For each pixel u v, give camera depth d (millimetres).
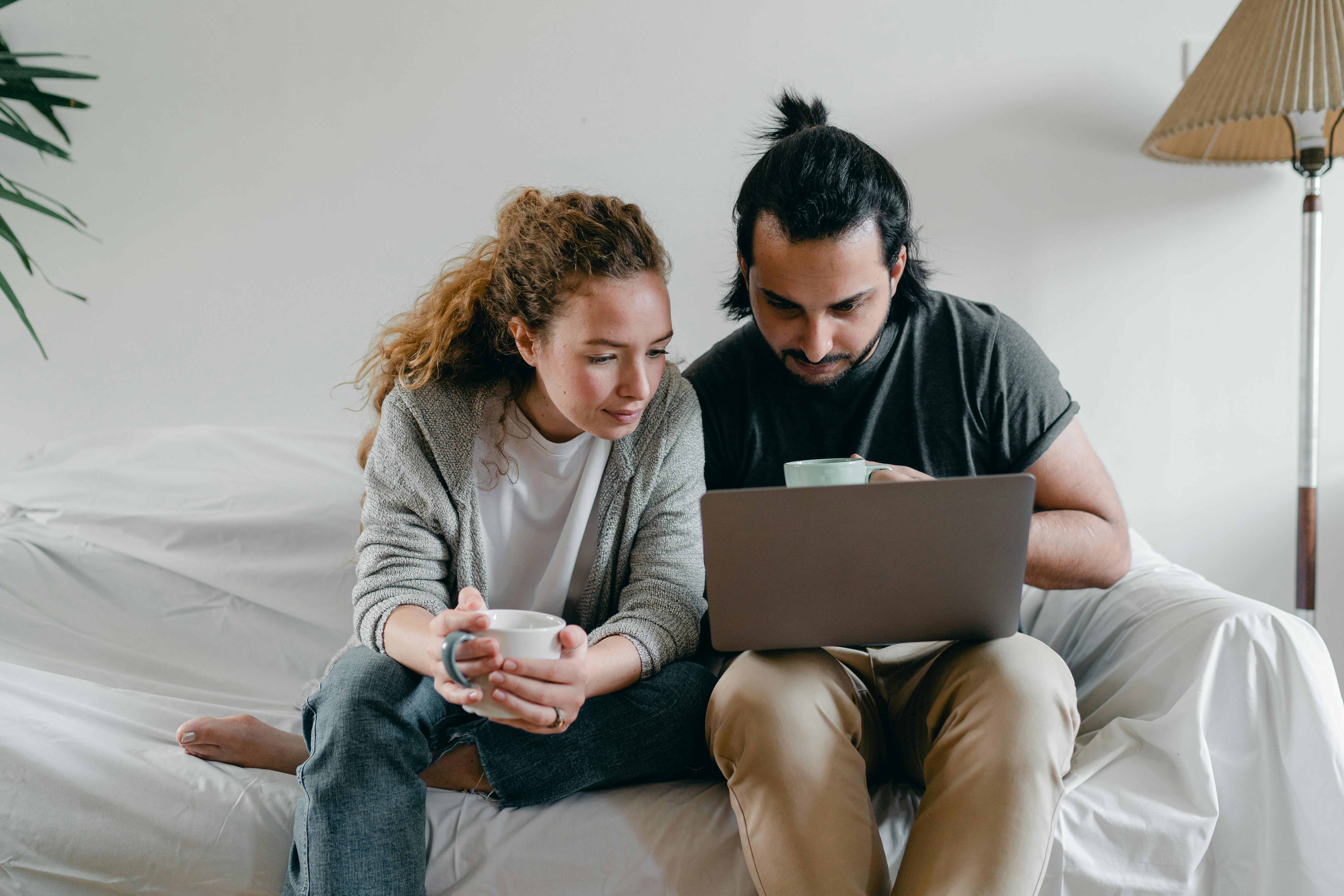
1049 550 1037
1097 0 1602
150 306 1787
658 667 982
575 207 969
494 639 778
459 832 886
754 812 818
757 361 1202
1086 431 1646
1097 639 1142
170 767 931
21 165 1795
